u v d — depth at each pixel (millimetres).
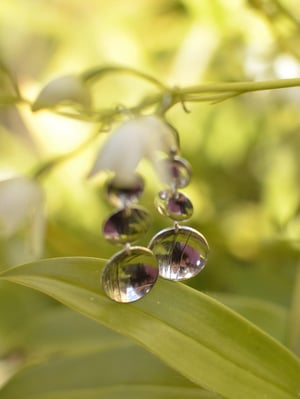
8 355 316
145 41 458
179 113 451
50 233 371
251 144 450
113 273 197
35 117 441
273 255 379
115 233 208
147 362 275
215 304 205
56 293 198
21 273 198
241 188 445
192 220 397
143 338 198
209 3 380
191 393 263
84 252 381
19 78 484
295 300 288
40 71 490
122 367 276
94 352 285
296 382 201
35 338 317
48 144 443
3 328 423
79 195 441
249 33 386
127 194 231
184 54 421
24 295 438
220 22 385
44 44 500
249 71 381
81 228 431
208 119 456
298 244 370
